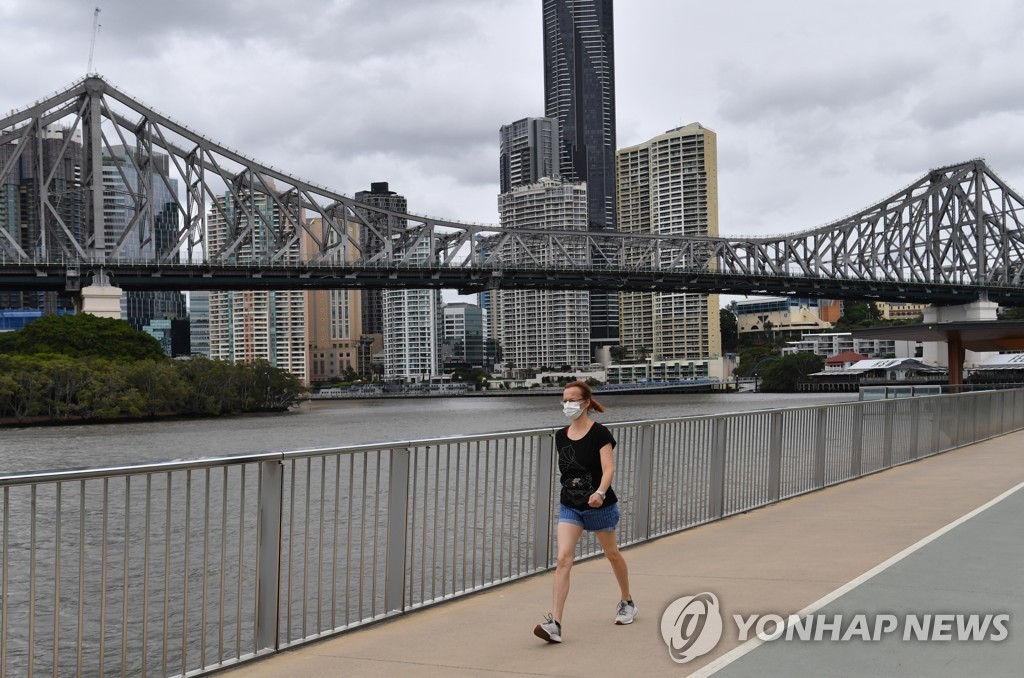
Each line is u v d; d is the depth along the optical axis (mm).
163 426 94688
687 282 121500
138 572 18547
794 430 15227
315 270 106250
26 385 97312
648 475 11492
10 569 19266
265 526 7258
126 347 113438
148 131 108125
